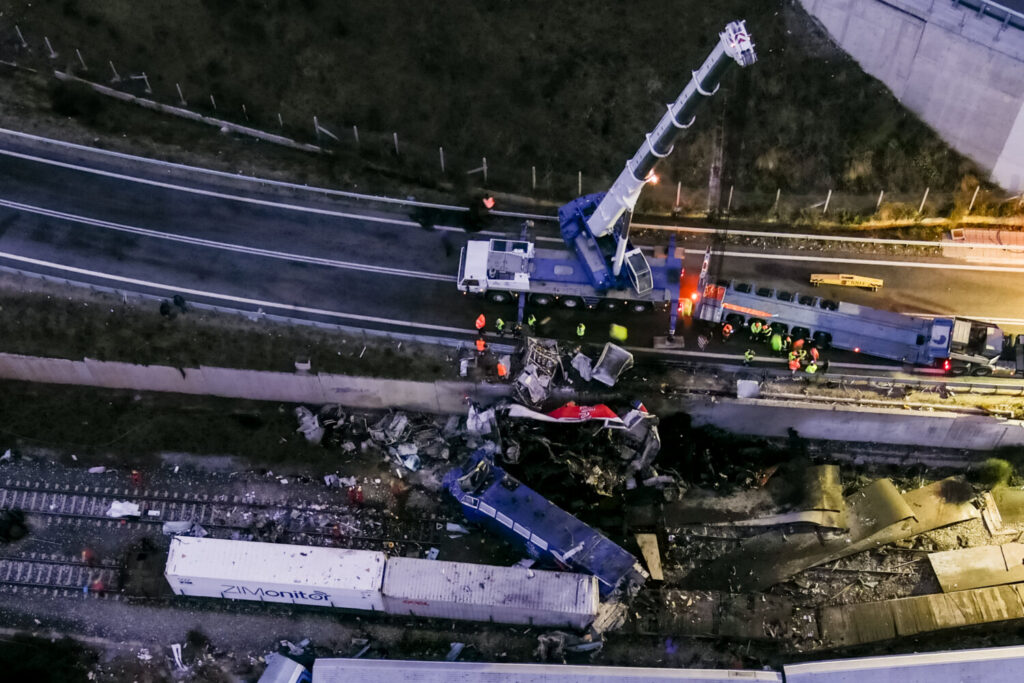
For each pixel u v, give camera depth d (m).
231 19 62.06
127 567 52.16
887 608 52.41
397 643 51.12
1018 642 52.47
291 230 59.03
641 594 52.62
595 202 56.19
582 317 57.28
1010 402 56.03
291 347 55.06
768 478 55.31
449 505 54.34
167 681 50.16
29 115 60.97
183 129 61.66
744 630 51.94
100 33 62.03
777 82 61.56
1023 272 60.50
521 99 61.38
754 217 61.22
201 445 55.09
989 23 56.41
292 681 47.97
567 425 54.41
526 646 51.16
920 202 61.72
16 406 55.75
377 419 56.34
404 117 61.44
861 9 59.44
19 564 52.25
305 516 53.69
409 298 57.41
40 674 49.72
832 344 56.72
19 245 57.19
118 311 55.19
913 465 56.78
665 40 61.97
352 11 62.16
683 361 56.38
